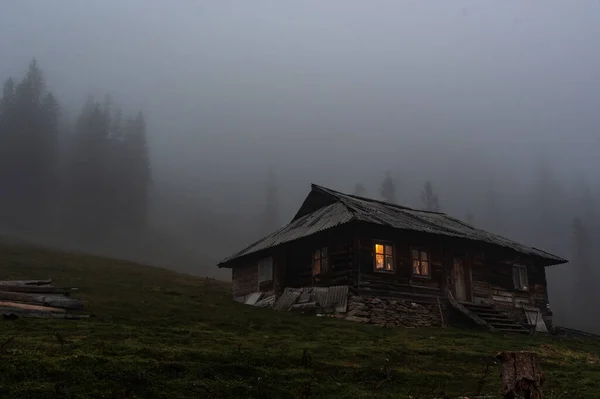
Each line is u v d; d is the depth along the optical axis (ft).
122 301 59.67
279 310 74.23
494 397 30.66
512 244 88.38
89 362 28.66
